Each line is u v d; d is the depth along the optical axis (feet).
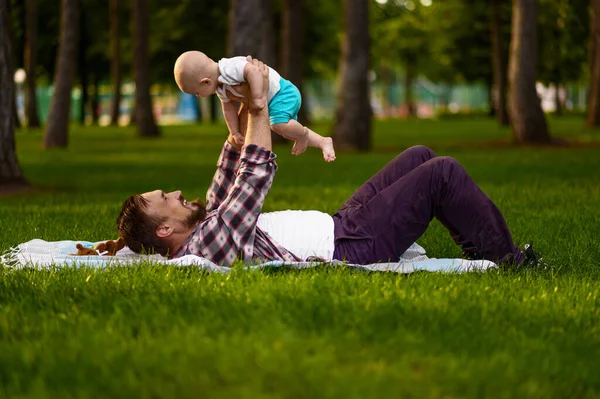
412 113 282.56
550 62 186.09
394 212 19.58
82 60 177.68
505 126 153.38
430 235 27.73
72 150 90.07
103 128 162.71
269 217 20.06
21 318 15.42
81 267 19.52
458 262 19.99
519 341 14.01
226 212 19.04
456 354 13.23
